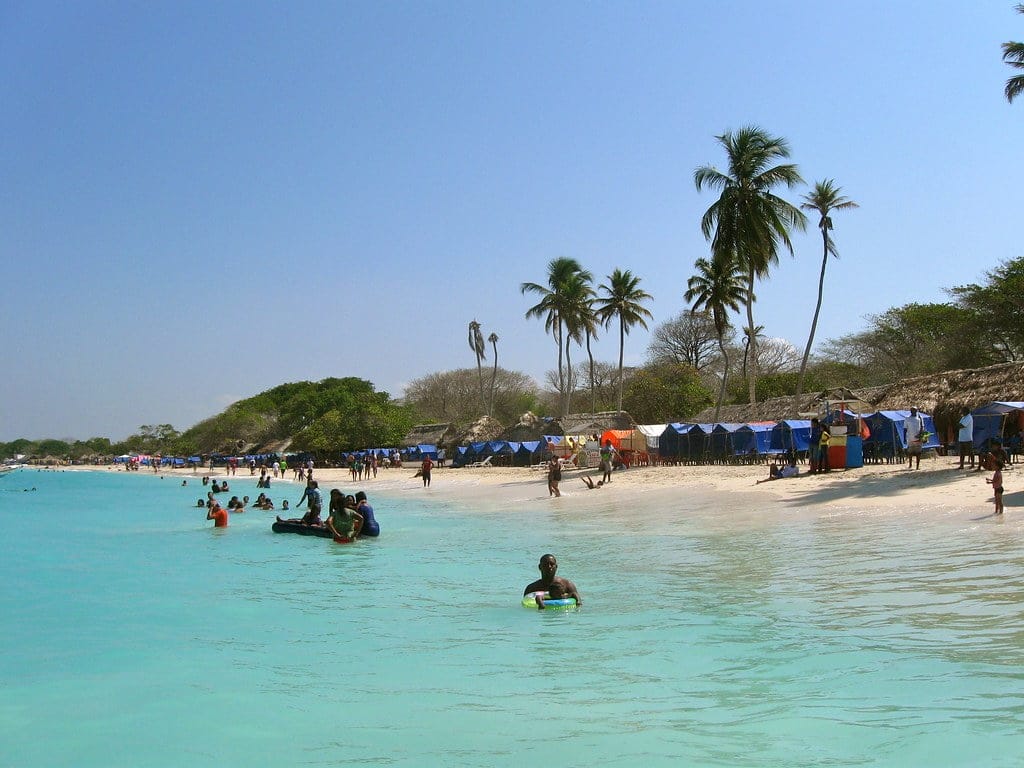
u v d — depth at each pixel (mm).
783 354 88500
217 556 19391
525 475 51344
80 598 13555
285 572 16250
